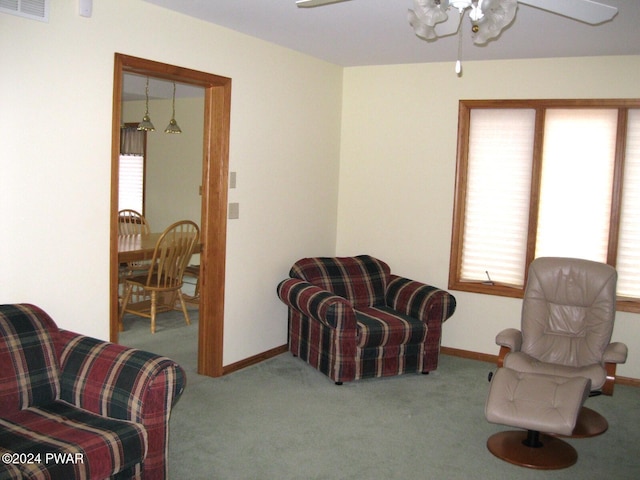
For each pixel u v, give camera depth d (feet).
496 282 15.55
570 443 10.70
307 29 12.50
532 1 6.96
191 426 10.73
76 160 9.77
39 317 8.46
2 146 8.76
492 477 9.32
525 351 11.94
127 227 21.49
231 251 13.39
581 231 14.61
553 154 14.71
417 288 14.34
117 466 6.93
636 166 14.01
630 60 13.69
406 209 16.29
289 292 13.99
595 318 11.67
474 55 14.34
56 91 9.39
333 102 16.49
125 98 25.91
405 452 10.07
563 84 14.33
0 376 7.63
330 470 9.30
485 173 15.44
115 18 10.21
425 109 15.81
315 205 16.21
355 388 13.05
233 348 13.79
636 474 9.56
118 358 7.93
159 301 19.19
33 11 8.93
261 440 10.27
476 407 12.24
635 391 13.64
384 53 14.64
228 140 12.92
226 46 12.62
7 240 8.93
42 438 6.81
